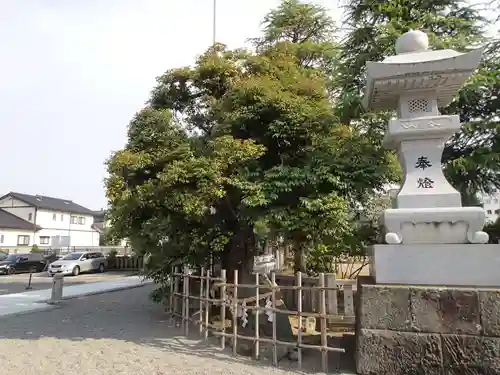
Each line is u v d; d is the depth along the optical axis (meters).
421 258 4.53
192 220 6.52
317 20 12.69
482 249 4.43
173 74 7.20
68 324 7.66
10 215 34.44
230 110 6.42
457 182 9.79
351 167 6.05
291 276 7.57
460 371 4.00
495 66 9.65
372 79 4.90
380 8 9.97
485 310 4.06
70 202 44.41
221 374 4.51
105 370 4.73
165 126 6.49
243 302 5.52
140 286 14.52
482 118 9.92
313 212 5.64
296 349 5.13
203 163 5.51
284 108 6.00
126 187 6.04
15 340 6.33
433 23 9.55
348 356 5.07
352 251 8.01
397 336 4.23
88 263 21.92
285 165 6.25
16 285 16.03
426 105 5.11
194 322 6.77
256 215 5.95
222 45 7.53
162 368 4.75
